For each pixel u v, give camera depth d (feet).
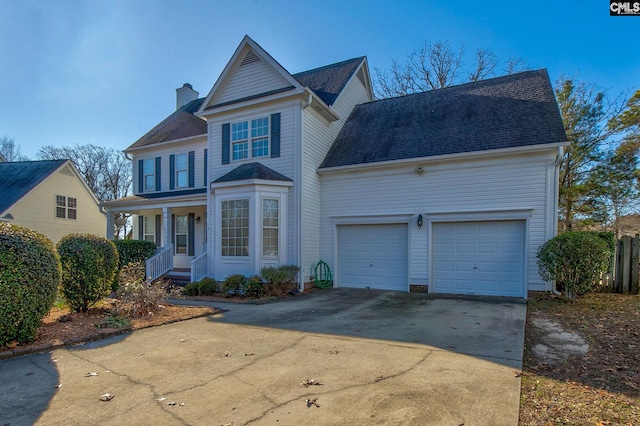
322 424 9.16
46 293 17.02
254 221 34.68
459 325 20.49
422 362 13.97
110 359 14.67
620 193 52.08
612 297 29.04
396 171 36.40
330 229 39.50
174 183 51.83
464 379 12.14
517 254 31.55
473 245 33.22
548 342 16.85
